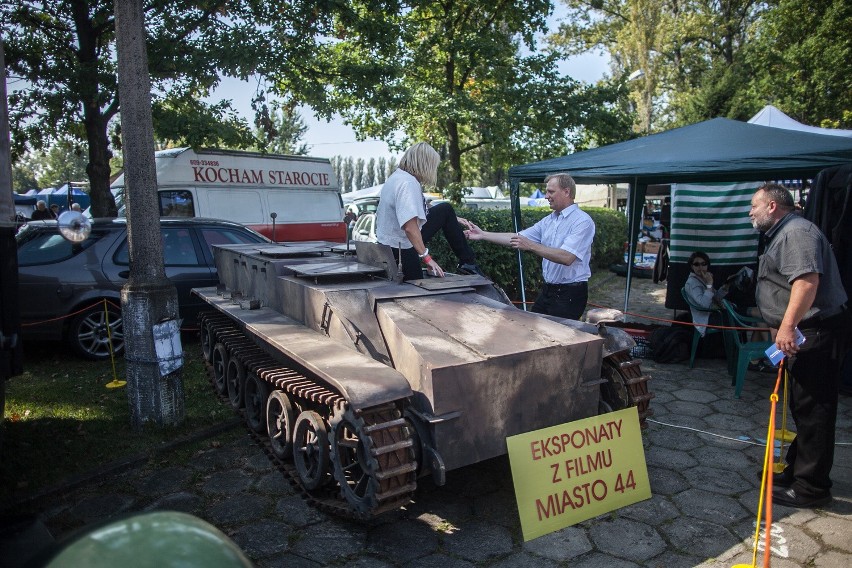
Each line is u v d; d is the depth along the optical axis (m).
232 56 9.21
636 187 8.19
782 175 6.14
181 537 1.12
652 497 3.68
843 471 4.04
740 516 3.46
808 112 21.05
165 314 4.52
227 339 4.98
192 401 5.27
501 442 3.15
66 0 8.99
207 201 10.34
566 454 3.32
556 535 3.28
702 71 27.38
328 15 10.13
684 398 5.59
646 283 13.76
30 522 2.22
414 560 3.06
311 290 3.88
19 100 9.23
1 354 2.94
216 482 3.90
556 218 4.83
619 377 3.72
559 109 12.99
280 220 11.32
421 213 4.23
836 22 18.81
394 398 2.87
